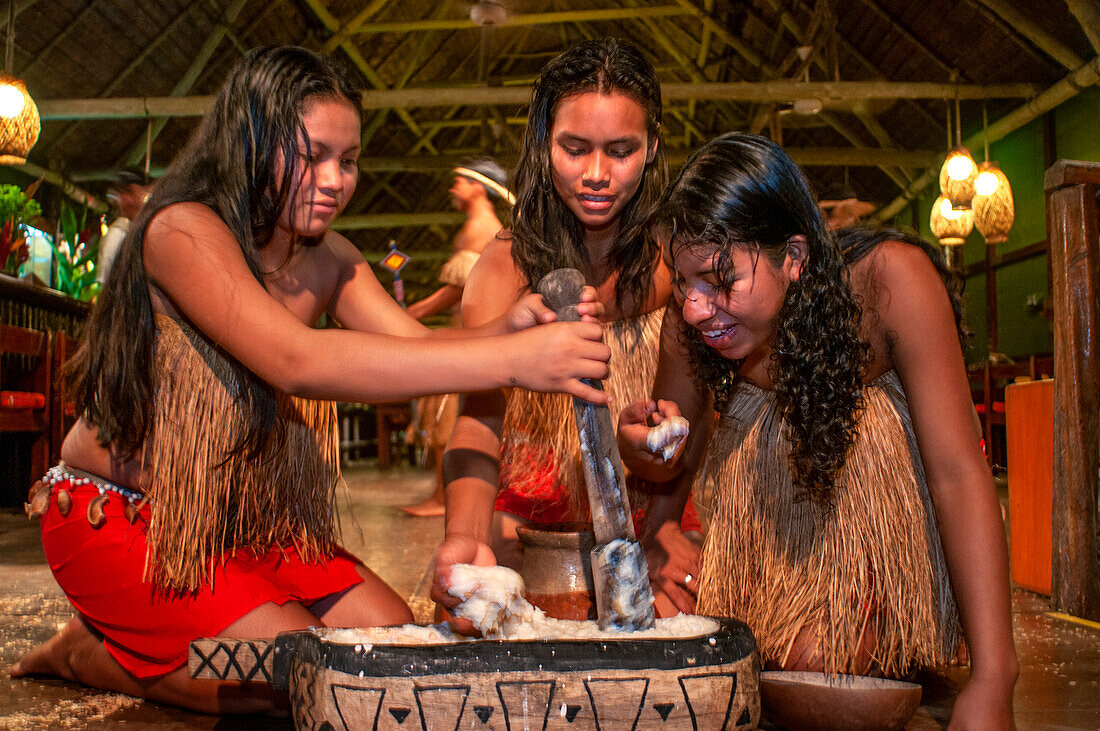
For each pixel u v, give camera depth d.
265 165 1.35
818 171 12.60
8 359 4.82
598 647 1.01
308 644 1.05
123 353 1.41
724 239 1.17
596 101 1.41
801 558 1.42
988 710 1.13
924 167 10.83
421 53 11.60
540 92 1.54
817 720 1.19
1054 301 2.19
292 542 1.56
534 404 1.77
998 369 6.04
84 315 5.49
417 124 13.11
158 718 1.38
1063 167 2.13
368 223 13.26
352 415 12.27
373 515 4.68
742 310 1.22
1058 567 2.15
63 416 5.02
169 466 1.39
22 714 1.39
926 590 1.36
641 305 1.73
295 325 1.21
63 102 8.60
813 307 1.22
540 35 13.02
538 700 0.99
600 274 1.73
